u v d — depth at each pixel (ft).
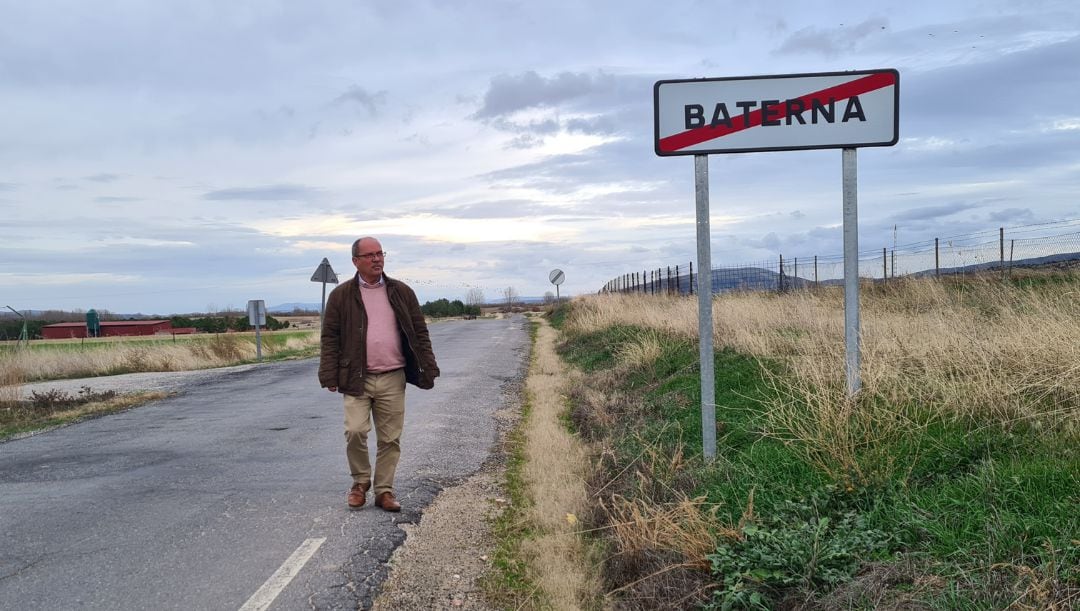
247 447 26.61
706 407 19.11
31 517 18.25
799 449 17.06
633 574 13.76
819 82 18.48
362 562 14.66
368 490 18.83
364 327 17.80
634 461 19.92
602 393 33.45
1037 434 14.93
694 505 15.05
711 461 18.66
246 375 57.21
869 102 18.42
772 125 18.62
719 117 18.69
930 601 9.93
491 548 15.80
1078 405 15.75
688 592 12.27
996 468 13.37
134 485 21.29
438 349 74.90
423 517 17.81
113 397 43.68
